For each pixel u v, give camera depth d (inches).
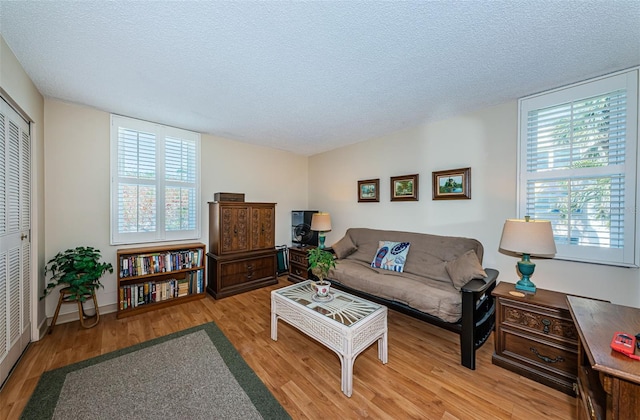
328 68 74.0
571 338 64.1
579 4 49.6
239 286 138.4
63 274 98.9
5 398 60.9
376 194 144.3
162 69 74.7
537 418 56.9
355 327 65.7
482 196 104.9
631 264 73.6
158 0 48.9
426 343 89.7
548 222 74.1
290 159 184.7
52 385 65.4
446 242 110.9
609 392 35.2
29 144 84.0
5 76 62.7
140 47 64.2
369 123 122.1
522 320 72.0
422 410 59.2
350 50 65.3
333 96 93.0
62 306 101.1
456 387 67.0
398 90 88.3
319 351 83.9
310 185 193.6
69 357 77.8
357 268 119.1
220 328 98.6
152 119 118.0
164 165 126.0
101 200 109.2
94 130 107.1
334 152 172.4
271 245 154.8
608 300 78.2
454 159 113.3
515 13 52.0
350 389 63.7
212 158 145.3
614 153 76.1
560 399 62.4
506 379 70.1
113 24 55.7
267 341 89.7
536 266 91.3
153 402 60.4
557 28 56.5
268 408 59.2
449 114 110.8
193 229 137.3
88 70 75.2
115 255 112.8
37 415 55.9
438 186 118.0
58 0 48.6
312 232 171.0
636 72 72.2
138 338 90.0
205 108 104.3
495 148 101.1
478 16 52.9
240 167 157.5
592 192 80.0
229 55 67.6
